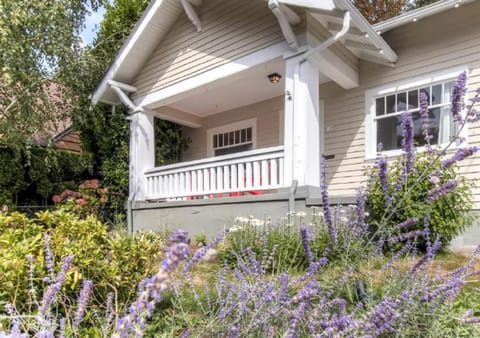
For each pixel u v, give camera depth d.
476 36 5.45
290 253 3.33
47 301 1.54
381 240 2.23
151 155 7.50
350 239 2.14
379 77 6.38
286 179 5.15
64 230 2.65
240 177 5.77
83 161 8.41
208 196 7.52
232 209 5.74
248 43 5.74
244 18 5.82
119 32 8.81
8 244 2.21
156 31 6.88
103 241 2.75
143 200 7.27
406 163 2.12
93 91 7.36
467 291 2.44
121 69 7.17
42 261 2.08
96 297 2.39
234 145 8.60
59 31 6.11
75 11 6.61
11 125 5.89
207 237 5.99
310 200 4.79
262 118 8.12
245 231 4.30
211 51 6.23
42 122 6.27
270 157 5.39
